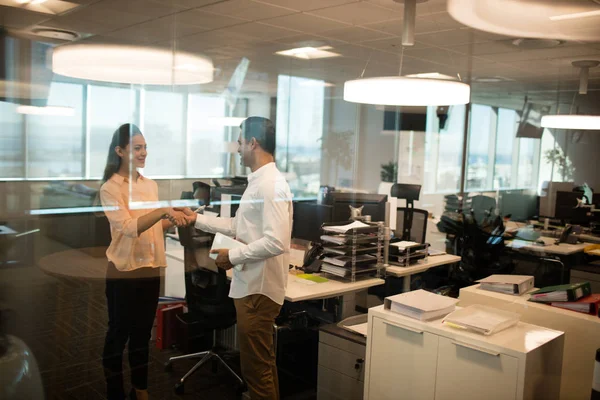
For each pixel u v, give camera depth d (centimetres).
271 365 229
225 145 541
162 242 279
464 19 332
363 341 217
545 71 474
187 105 558
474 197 621
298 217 296
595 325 182
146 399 251
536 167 579
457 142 722
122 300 273
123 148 278
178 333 291
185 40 473
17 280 341
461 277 330
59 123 501
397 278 292
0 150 488
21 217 420
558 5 304
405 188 464
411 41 328
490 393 162
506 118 629
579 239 410
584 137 534
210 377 278
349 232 275
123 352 274
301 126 712
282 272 223
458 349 170
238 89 599
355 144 767
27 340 275
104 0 374
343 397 224
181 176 491
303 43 462
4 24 442
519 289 218
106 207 278
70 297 306
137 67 503
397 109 775
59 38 463
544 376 166
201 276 274
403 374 188
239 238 229
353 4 322
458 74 479
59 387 250
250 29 414
